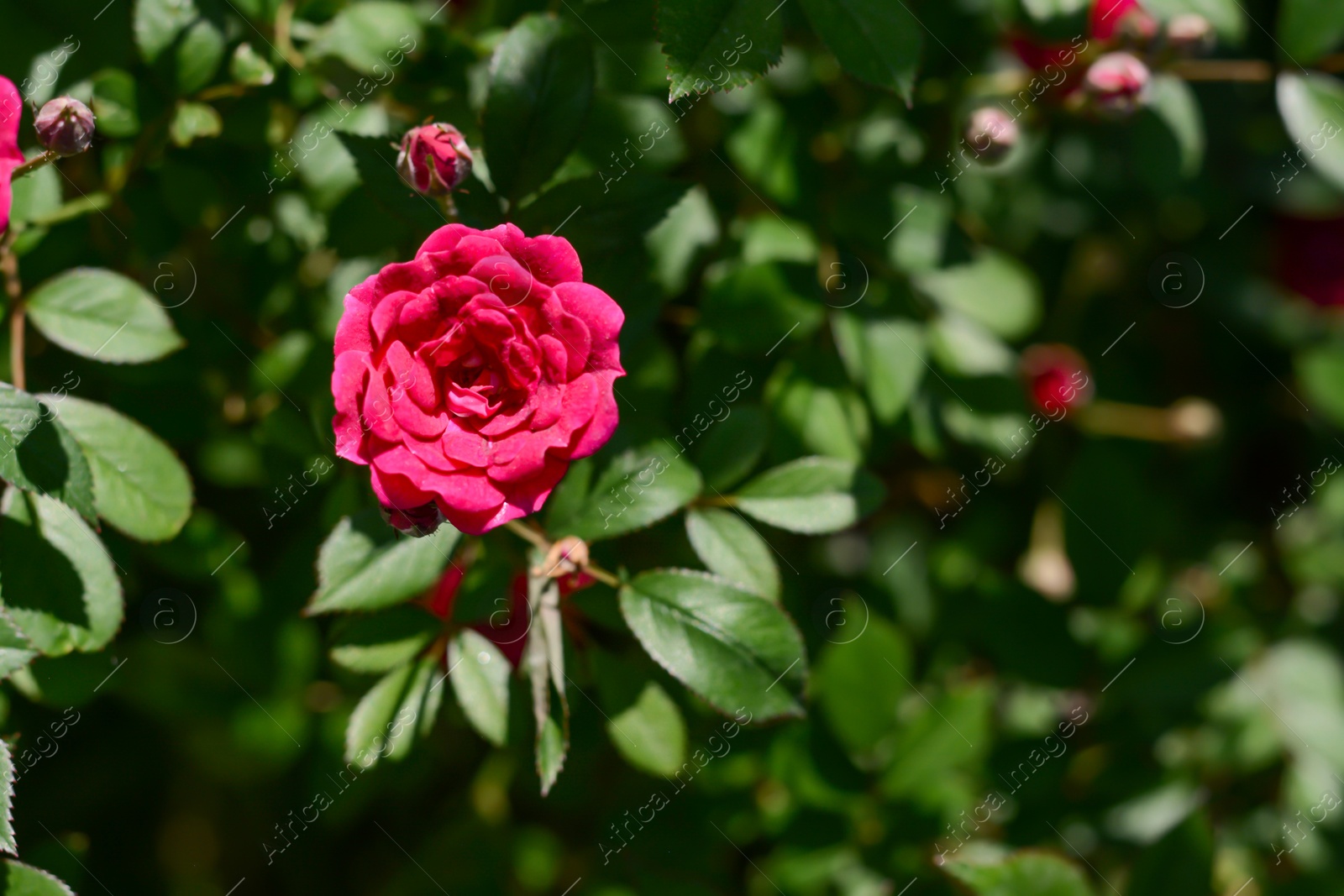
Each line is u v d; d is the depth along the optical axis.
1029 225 0.78
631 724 0.70
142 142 0.70
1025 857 0.70
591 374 0.65
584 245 0.68
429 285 0.65
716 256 0.73
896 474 0.77
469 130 0.70
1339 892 0.75
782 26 0.67
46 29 0.71
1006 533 0.78
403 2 0.72
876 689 0.73
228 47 0.70
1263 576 0.80
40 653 0.67
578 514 0.68
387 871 0.76
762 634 0.68
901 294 0.74
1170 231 0.79
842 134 0.74
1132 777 0.75
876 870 0.73
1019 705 0.76
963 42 0.74
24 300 0.68
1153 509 0.76
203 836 0.76
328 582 0.67
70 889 0.67
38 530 0.67
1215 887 0.73
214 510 0.73
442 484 0.64
